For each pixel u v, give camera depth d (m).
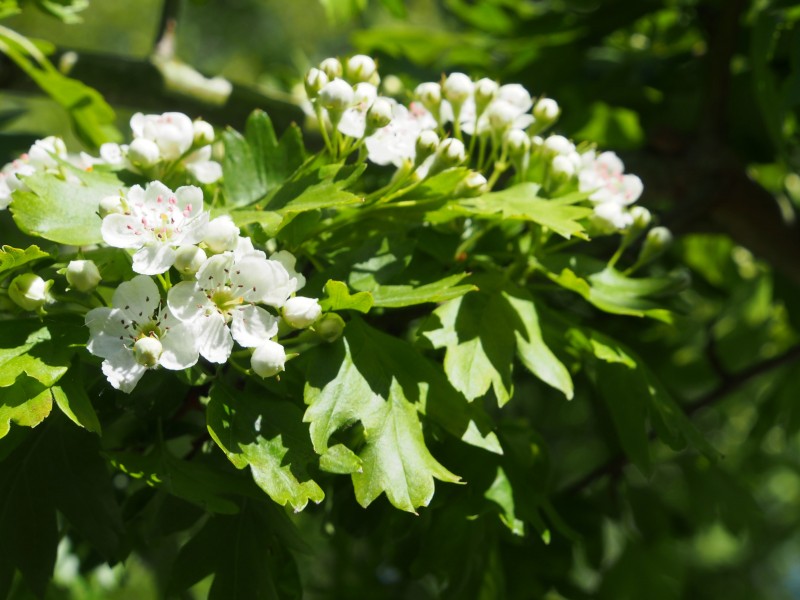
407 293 0.22
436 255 0.24
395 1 0.34
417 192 0.22
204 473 0.21
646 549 0.34
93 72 0.31
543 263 0.24
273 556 0.23
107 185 0.22
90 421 0.20
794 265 0.35
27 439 0.22
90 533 0.22
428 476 0.21
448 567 0.25
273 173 0.24
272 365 0.20
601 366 0.24
